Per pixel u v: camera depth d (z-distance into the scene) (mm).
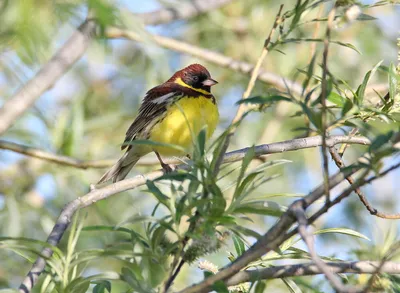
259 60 7430
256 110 9359
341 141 9734
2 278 14273
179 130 13672
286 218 6266
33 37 8758
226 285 6887
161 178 6711
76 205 9062
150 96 14133
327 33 6363
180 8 14766
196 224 6711
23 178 15391
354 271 6969
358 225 15117
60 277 6805
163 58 10336
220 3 15477
